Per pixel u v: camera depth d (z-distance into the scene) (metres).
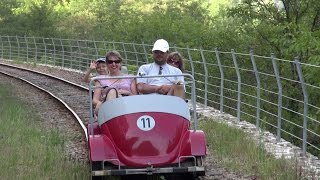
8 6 69.31
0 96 21.05
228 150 10.57
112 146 8.03
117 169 7.87
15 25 63.41
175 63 11.05
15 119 14.78
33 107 18.39
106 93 9.08
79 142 12.33
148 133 7.96
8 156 10.10
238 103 14.91
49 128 14.06
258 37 27.47
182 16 43.19
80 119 14.97
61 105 18.55
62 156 10.31
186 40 36.03
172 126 8.10
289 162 9.41
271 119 22.50
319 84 17.77
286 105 23.00
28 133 12.66
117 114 8.20
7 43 47.00
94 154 7.92
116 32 40.75
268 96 23.22
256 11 27.73
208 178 8.93
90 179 8.56
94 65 10.96
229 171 9.33
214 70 26.05
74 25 64.44
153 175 8.43
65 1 76.69
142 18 41.16
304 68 18.69
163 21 39.06
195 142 8.09
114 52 9.41
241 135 11.81
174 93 9.08
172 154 7.91
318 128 19.45
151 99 8.34
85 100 19.64
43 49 41.38
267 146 11.29
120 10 62.97
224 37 29.02
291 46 19.69
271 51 26.58
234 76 25.58
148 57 27.64
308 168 9.27
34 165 9.58
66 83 25.45
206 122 13.70
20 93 22.53
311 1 25.56
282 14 27.23
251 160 9.81
